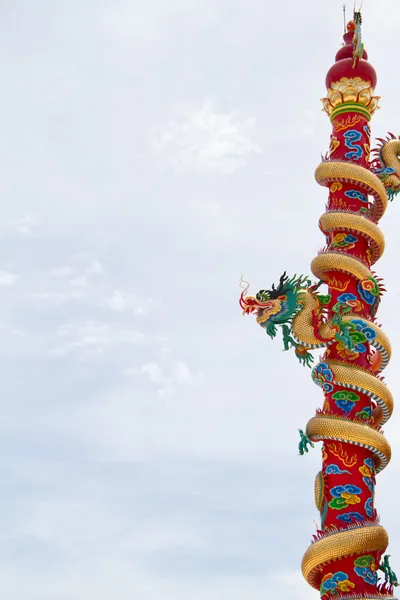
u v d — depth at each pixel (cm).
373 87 4191
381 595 3384
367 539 3416
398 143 4216
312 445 3656
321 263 3875
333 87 4184
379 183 4009
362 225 3909
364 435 3566
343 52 4272
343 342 3694
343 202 3991
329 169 4016
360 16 4328
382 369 3775
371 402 3703
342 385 3656
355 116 4134
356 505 3506
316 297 3828
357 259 3850
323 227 3981
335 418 3606
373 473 3616
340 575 3409
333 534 3441
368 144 4144
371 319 3812
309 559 3456
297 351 3825
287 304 3819
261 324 3866
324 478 3588
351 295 3822
